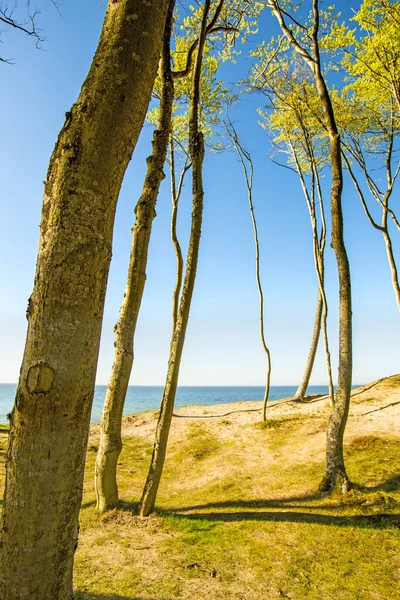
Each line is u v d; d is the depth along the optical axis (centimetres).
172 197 1249
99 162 192
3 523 179
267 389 1336
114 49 201
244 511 648
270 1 909
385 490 679
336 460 717
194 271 648
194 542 530
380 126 1211
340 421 728
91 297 190
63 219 186
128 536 547
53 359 177
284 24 895
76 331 183
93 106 193
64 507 183
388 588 421
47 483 176
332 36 1111
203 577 442
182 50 1184
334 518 601
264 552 502
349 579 440
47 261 185
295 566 468
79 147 190
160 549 509
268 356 1350
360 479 739
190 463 991
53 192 192
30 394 175
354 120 1178
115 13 210
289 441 1102
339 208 773
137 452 1109
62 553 184
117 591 404
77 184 188
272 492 744
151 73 212
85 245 187
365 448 927
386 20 1021
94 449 1105
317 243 1223
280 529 568
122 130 198
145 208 649
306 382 1653
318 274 1228
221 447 1095
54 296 181
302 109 1177
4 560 176
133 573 446
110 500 636
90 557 485
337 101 1188
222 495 742
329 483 710
